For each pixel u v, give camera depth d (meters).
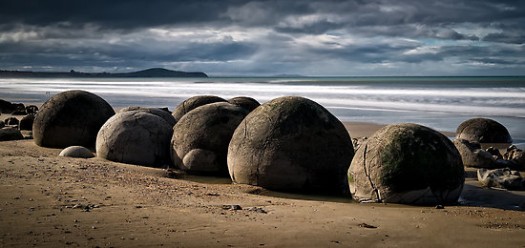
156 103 32.25
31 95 45.50
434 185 7.75
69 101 13.58
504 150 14.88
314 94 39.31
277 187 8.91
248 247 5.27
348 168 8.81
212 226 5.98
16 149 12.63
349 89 47.69
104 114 13.84
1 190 7.26
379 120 21.81
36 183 7.87
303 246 5.37
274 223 6.27
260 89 49.62
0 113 24.61
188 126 10.76
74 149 11.58
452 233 6.07
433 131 8.14
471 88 45.50
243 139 9.21
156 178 9.48
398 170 7.76
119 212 6.45
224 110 10.79
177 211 6.68
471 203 8.44
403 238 5.82
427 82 68.94
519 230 6.24
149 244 5.23
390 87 51.31
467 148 12.09
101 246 5.12
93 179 8.60
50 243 5.14
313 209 7.26
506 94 35.62
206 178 10.28
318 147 8.89
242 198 7.99
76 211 6.38
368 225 6.33
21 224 5.72
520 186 9.59
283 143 8.81
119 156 11.14
